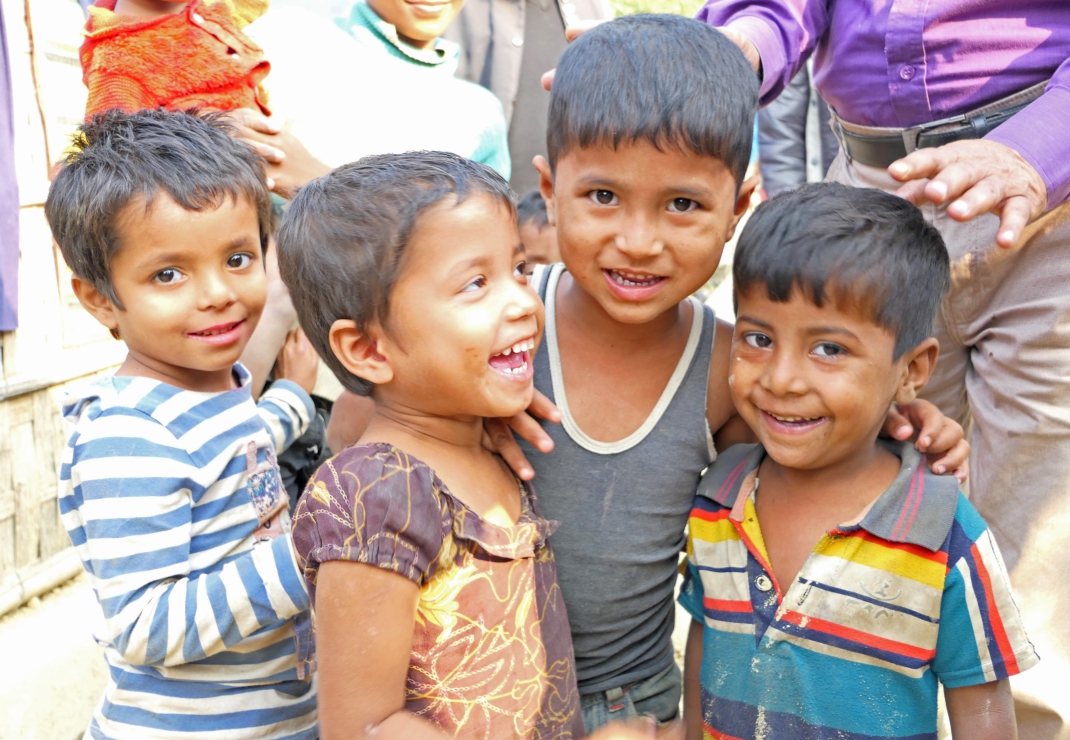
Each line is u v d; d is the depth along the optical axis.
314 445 2.34
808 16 2.13
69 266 1.66
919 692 1.50
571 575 1.66
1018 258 1.99
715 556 1.61
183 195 1.55
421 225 1.30
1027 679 2.03
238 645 1.60
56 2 3.61
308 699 1.72
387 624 1.26
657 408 1.63
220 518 1.64
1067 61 1.71
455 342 1.31
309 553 1.29
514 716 1.38
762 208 1.52
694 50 1.42
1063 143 1.51
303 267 1.37
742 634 1.56
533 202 2.75
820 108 4.25
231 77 2.36
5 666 2.91
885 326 1.43
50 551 3.54
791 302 1.42
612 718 1.71
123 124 1.70
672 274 1.47
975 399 2.19
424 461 1.39
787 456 1.49
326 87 2.61
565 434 1.63
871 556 1.48
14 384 3.35
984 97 1.95
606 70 1.41
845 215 1.44
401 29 2.82
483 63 3.47
